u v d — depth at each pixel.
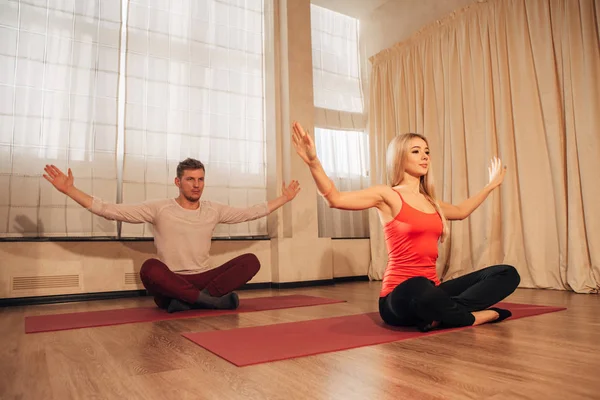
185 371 1.31
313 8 5.35
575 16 3.43
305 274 4.38
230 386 1.15
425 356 1.42
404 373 1.24
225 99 4.37
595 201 3.22
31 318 2.44
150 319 2.33
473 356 1.41
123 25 4.01
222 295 2.78
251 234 4.39
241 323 2.18
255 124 4.52
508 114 3.85
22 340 1.82
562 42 3.49
